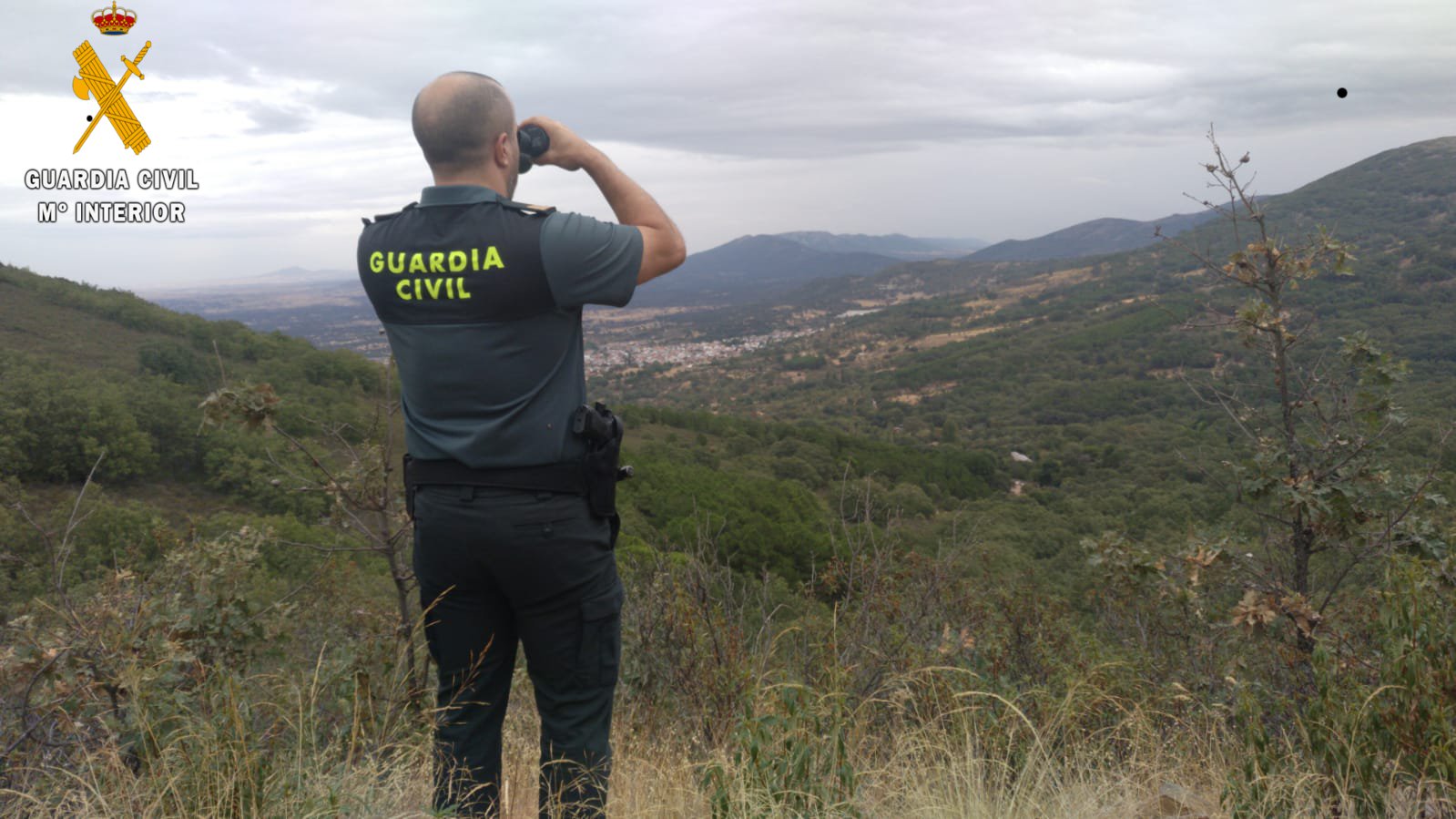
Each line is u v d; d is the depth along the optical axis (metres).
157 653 1.81
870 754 1.94
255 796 1.34
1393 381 3.15
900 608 2.87
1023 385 142.88
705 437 73.00
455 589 1.53
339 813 1.37
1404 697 1.76
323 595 2.83
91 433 34.38
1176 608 3.27
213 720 1.48
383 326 1.51
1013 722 2.04
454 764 1.58
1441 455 3.03
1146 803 1.83
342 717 1.87
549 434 1.40
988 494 68.38
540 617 1.48
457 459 1.40
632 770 1.93
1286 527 3.40
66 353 56.94
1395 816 1.60
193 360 51.50
